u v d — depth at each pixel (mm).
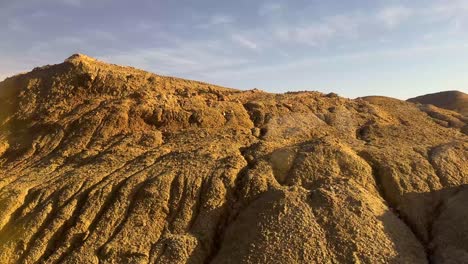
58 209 24328
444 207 24641
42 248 22641
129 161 27984
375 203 24062
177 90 36562
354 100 39938
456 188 25875
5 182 26922
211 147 28719
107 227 23281
